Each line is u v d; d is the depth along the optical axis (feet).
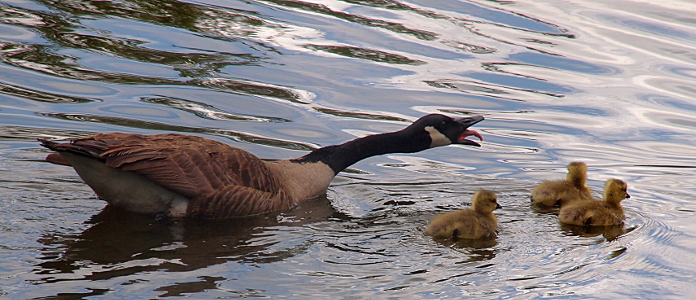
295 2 79.51
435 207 43.45
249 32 69.67
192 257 34.30
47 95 55.57
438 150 54.65
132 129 51.42
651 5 83.30
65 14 70.59
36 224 37.24
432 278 33.17
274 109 56.59
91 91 56.85
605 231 40.11
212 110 55.67
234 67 62.44
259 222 39.65
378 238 37.86
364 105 58.23
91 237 36.06
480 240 38.06
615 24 76.69
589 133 56.24
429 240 37.81
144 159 37.83
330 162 46.83
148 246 35.37
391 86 61.67
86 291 30.22
